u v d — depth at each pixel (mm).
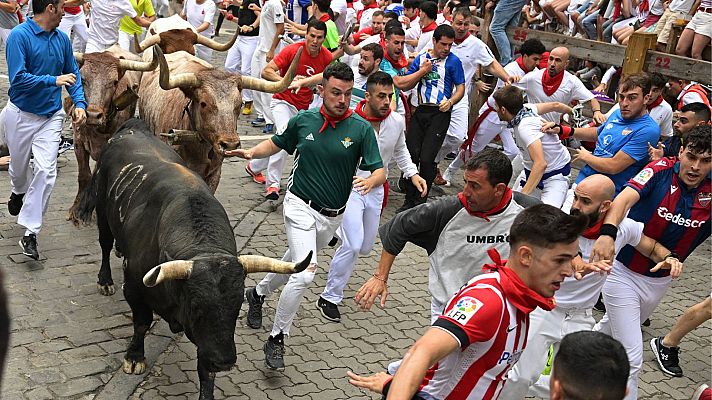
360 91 7449
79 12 12328
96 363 5145
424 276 7152
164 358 5301
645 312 5172
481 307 2850
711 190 4949
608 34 11672
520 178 6863
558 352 2455
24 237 6422
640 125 6078
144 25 11180
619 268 5023
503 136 9164
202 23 12578
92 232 7305
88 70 6594
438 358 2793
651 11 10758
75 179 8664
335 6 12867
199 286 4066
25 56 6109
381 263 4430
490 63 9188
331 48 9945
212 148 6469
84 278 6352
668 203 4934
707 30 8773
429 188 8617
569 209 5102
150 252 4699
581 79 11648
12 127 6324
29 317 5625
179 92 6648
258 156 5383
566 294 4531
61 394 4750
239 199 8570
